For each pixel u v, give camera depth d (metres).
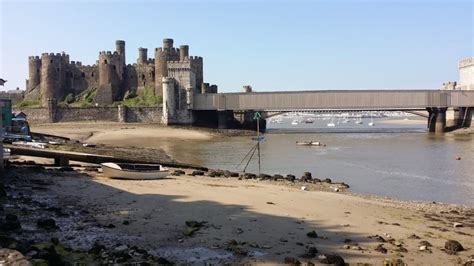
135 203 19.44
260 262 12.23
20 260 9.03
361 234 15.80
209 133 89.81
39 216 15.79
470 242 15.57
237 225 16.23
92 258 11.37
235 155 53.75
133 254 12.02
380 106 104.25
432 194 28.73
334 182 32.75
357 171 40.28
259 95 105.88
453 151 58.00
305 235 15.30
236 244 13.77
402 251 13.95
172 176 29.36
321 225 16.86
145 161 36.44
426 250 14.21
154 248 13.09
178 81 105.19
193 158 50.06
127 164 28.20
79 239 13.42
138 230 14.95
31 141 48.38
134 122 104.44
